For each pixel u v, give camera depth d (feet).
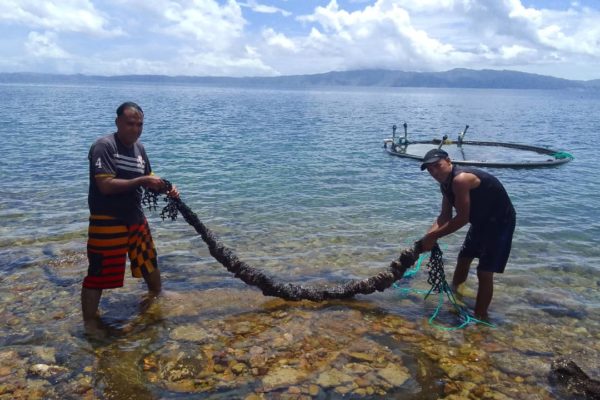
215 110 187.83
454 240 28.22
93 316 17.15
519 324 17.63
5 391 12.83
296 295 19.12
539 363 14.89
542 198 40.29
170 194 18.11
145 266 18.69
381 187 43.47
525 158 65.26
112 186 15.92
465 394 13.15
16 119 114.83
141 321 17.12
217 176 47.60
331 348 15.46
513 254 25.55
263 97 421.18
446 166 17.76
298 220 31.81
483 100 489.26
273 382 13.46
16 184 40.98
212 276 21.76
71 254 23.85
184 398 12.70
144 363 14.37
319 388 13.23
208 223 30.66
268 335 16.22
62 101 229.45
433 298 20.02
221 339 15.89
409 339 16.26
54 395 12.73
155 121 123.24
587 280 22.08
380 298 19.95
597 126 143.02
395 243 27.25
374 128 116.37
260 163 56.49
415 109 246.27
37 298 18.84
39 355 14.66
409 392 13.17
